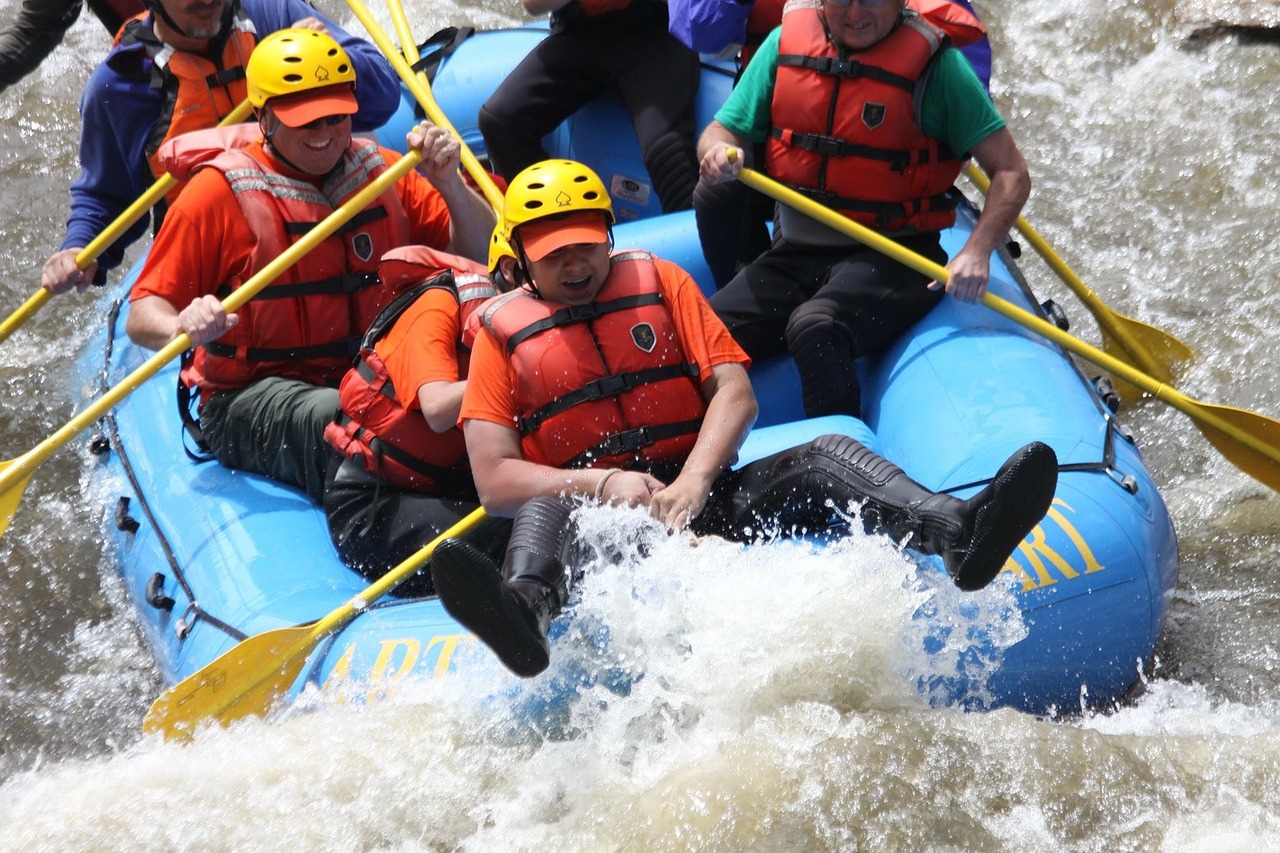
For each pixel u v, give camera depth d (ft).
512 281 44.83
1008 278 53.62
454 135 51.37
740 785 36.78
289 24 58.90
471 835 37.27
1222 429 50.19
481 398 41.93
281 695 42.45
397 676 40.65
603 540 39.50
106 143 58.39
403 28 69.72
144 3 56.18
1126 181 73.46
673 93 62.75
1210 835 35.88
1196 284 66.28
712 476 40.52
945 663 39.70
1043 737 37.81
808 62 49.83
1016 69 82.38
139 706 49.65
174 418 54.39
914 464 46.55
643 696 39.24
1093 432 45.62
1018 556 41.29
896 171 50.01
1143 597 42.19
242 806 38.24
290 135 49.32
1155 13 83.51
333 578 46.11
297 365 50.93
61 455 60.49
